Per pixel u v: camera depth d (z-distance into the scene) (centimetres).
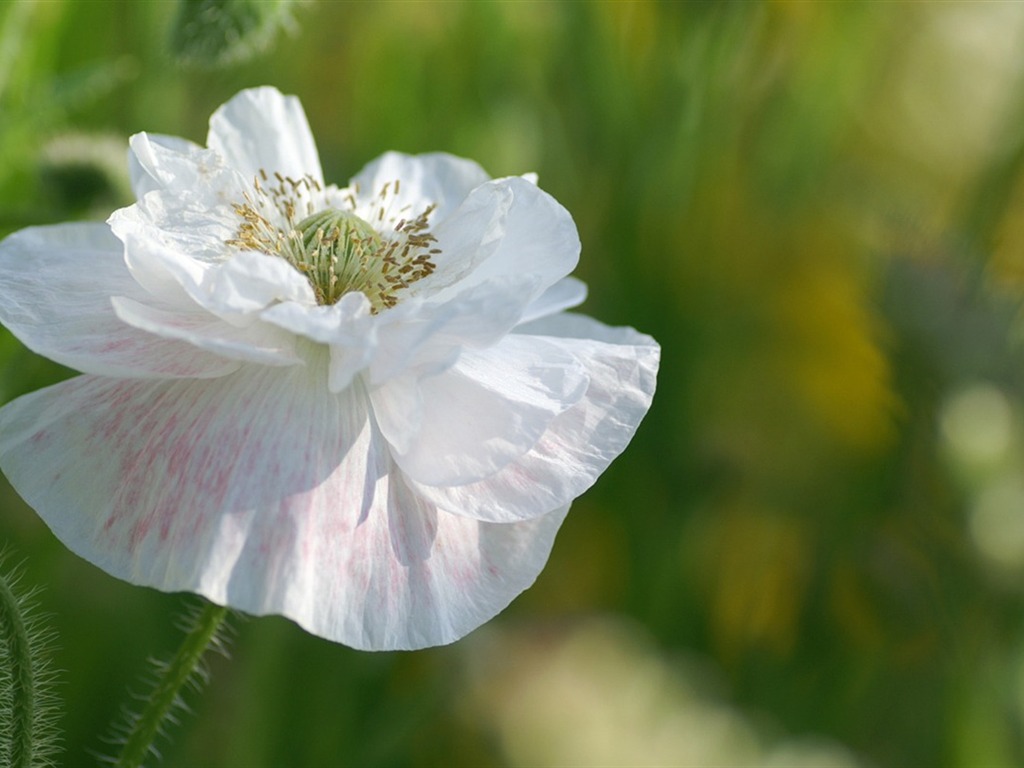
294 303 33
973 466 47
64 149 43
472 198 35
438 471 34
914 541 49
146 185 36
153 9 47
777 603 50
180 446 33
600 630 44
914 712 48
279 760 43
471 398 34
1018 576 47
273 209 36
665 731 43
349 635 33
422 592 33
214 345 33
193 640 34
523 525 34
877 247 50
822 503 50
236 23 40
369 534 33
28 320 33
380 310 35
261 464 33
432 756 43
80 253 35
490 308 33
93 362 33
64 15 45
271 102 36
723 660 49
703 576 50
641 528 49
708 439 50
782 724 47
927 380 48
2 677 34
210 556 32
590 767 42
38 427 33
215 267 34
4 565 43
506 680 43
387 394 34
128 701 44
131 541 33
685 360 50
